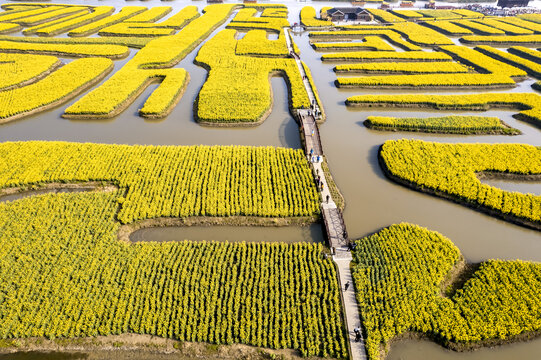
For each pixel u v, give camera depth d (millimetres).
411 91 66312
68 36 94812
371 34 98188
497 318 26812
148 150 44906
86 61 72938
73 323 26500
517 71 72438
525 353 25578
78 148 45031
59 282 28984
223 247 32469
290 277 29719
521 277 29875
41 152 44094
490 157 44406
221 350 25469
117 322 26516
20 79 64312
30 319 26688
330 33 96562
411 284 28938
